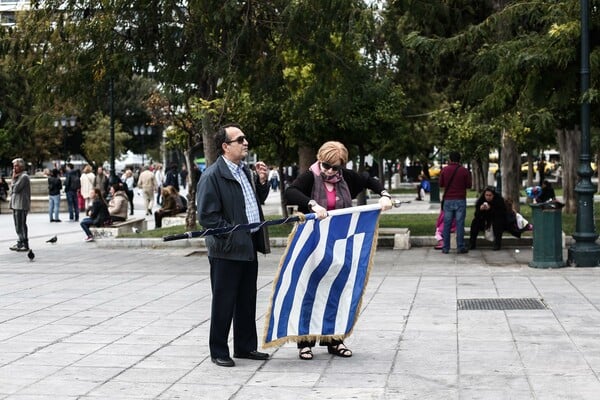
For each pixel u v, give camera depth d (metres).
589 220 13.39
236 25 16.44
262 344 7.28
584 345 7.51
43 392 6.25
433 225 21.08
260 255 16.05
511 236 17.70
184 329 8.72
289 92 17.86
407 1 17.59
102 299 10.95
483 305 9.81
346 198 7.29
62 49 17.12
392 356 7.27
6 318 9.54
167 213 24.69
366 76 17.72
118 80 18.06
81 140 68.94
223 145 7.03
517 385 6.21
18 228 17.84
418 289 11.27
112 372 6.86
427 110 30.80
